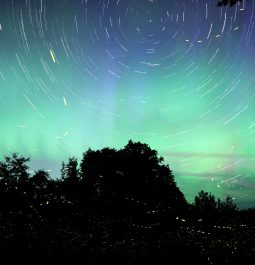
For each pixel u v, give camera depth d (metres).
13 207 11.92
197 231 11.55
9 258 8.05
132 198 16.38
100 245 9.45
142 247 9.27
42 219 11.85
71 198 15.91
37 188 13.66
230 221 13.60
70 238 9.95
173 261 8.37
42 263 7.94
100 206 15.59
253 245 9.13
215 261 8.27
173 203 17.09
